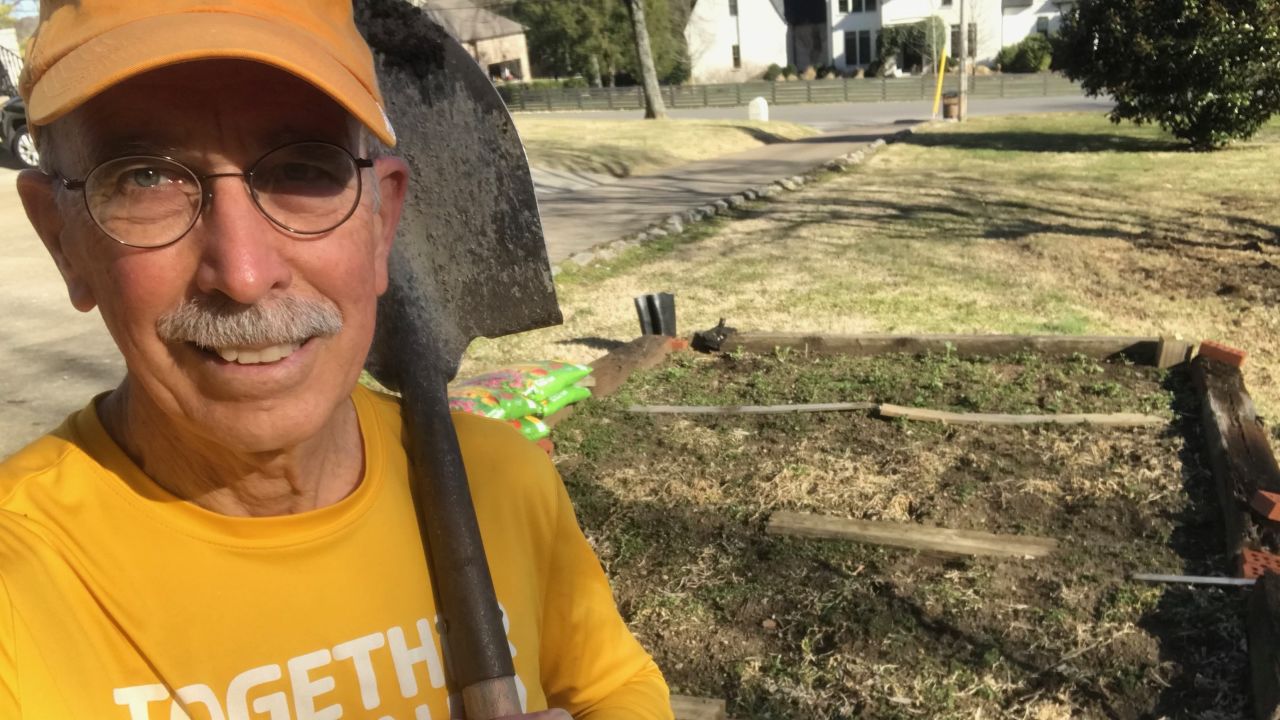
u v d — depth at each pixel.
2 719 0.92
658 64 48.56
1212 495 4.25
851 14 50.97
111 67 0.91
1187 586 3.53
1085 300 7.71
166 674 1.02
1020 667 3.18
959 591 3.58
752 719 2.97
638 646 1.49
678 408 5.38
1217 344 5.62
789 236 10.81
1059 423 5.04
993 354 6.20
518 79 52.12
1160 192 13.20
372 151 1.18
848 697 3.08
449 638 1.20
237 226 0.99
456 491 1.26
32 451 1.11
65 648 0.98
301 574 1.11
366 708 1.12
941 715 2.99
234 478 1.10
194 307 1.00
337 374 1.11
